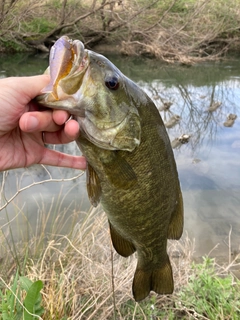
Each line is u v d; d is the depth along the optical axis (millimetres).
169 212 280
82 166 291
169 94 1408
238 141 953
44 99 219
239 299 392
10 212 596
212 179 752
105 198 255
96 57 219
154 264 305
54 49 204
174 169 274
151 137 249
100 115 221
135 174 246
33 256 460
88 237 465
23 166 277
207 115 1158
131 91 239
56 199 645
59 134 280
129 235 278
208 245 536
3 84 222
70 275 415
